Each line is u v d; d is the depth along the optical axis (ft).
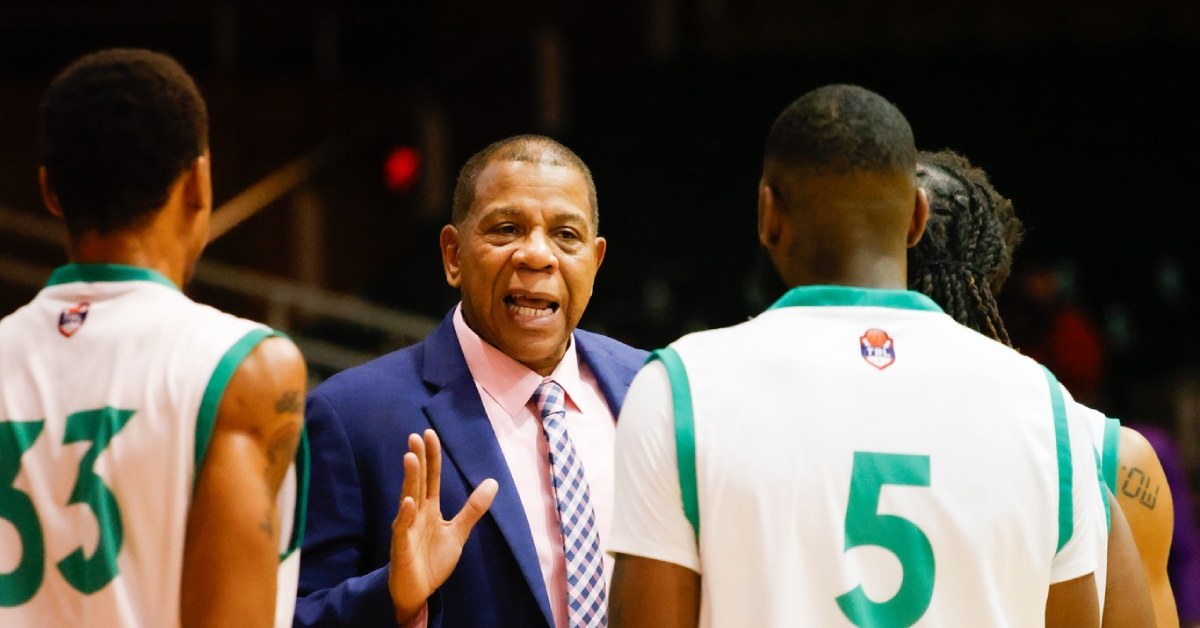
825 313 18.12
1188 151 96.07
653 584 17.60
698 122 101.65
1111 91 98.73
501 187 25.25
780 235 18.70
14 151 93.71
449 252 26.96
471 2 104.94
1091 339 74.08
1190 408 77.15
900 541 17.40
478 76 104.83
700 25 106.11
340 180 101.09
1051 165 96.53
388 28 103.65
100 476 17.22
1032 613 17.76
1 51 97.09
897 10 102.83
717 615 17.56
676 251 95.45
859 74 101.65
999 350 18.48
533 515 24.77
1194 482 63.57
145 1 99.19
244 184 99.76
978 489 17.51
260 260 97.45
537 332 25.27
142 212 18.06
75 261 18.44
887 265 18.39
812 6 103.76
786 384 17.69
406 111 103.65
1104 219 94.17
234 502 17.07
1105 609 19.57
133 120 17.74
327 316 94.99
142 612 17.11
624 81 104.42
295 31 102.22
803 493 17.40
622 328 87.86
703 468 17.49
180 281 18.86
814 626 17.28
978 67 100.99
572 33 105.50
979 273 23.35
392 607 21.70
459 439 24.77
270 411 17.58
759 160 99.30
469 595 23.82
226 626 16.90
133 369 17.54
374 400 25.05
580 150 101.50
